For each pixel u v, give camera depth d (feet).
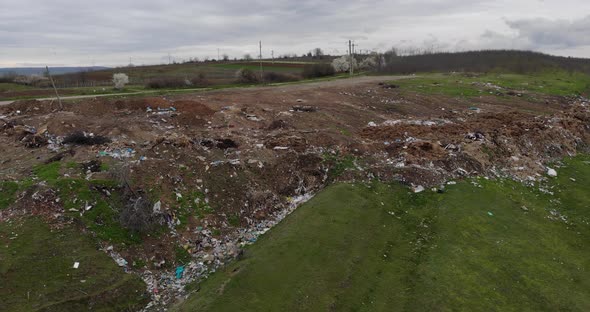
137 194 46.73
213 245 44.93
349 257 41.39
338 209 49.01
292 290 36.27
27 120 66.80
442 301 36.09
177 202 47.88
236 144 61.31
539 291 38.04
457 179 60.18
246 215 49.88
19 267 35.65
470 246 44.55
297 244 42.11
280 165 58.18
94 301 34.81
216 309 33.47
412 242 45.62
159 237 43.50
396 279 39.47
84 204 43.52
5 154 54.70
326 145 64.90
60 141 58.34
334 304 35.19
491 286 38.37
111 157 52.85
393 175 58.65
